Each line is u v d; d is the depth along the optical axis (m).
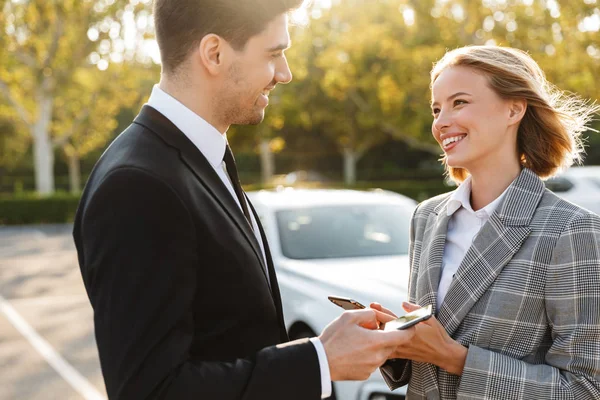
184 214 1.37
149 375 1.25
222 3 1.48
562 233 1.60
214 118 1.59
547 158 1.81
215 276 1.44
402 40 16.33
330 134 29.47
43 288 9.03
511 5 11.15
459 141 1.75
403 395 3.36
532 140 1.80
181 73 1.56
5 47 17.95
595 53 9.42
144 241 1.30
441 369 1.71
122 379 1.25
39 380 5.09
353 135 27.92
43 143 21.16
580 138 1.93
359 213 5.07
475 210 1.81
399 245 4.73
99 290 1.30
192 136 1.56
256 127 19.58
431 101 1.85
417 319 1.48
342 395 3.66
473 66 1.73
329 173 37.78
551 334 1.64
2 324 6.96
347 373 1.42
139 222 1.31
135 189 1.34
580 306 1.56
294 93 24.31
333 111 26.09
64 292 8.70
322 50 21.73
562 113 1.79
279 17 1.54
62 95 19.84
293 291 4.26
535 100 1.73
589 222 1.59
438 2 12.70
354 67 18.91
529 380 1.55
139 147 1.45
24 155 36.38
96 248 1.32
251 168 37.41
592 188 11.58
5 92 20.00
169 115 1.56
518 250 1.65
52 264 11.48
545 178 1.86
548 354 1.61
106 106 21.45
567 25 9.57
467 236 1.79
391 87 17.77
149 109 1.56
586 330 1.54
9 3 17.52
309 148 34.66
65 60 18.52
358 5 17.20
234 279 1.46
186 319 1.34
